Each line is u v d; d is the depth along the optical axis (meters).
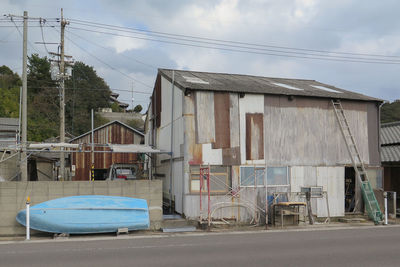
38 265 6.71
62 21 18.30
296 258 7.36
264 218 13.88
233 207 13.59
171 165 14.63
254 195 13.91
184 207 13.05
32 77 48.69
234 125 13.95
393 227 12.84
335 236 10.46
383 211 15.48
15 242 9.61
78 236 10.76
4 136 28.48
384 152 18.61
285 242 9.34
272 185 14.27
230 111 13.95
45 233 10.98
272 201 14.09
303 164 14.81
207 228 12.26
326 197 14.55
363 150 15.99
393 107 39.22
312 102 15.27
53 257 7.42
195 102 13.54
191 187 13.23
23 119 14.58
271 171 14.32
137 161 22.42
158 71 18.06
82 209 10.78
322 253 7.88
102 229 10.85
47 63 49.25
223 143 13.71
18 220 10.66
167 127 16.28
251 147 14.09
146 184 12.27
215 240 9.74
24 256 7.53
